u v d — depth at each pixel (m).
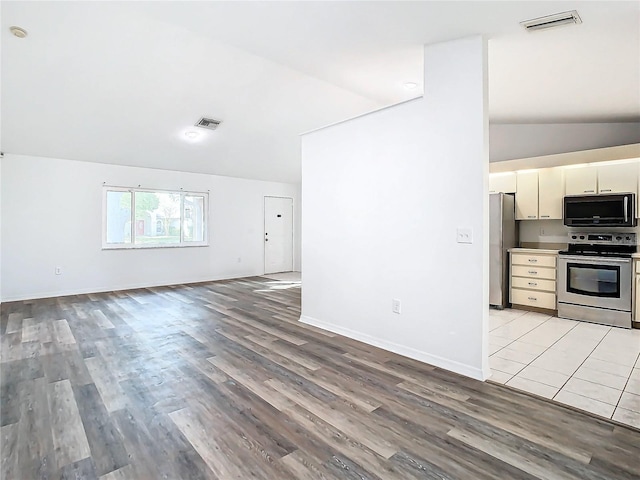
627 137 4.40
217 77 4.25
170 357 3.12
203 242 7.40
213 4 2.53
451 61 2.76
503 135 5.27
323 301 3.99
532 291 4.85
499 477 1.64
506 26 2.39
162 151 6.03
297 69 3.75
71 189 5.82
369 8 2.32
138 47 3.56
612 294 4.13
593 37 2.38
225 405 2.30
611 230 4.57
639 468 1.69
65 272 5.79
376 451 1.83
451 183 2.80
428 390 2.50
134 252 6.49
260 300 5.52
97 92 4.23
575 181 4.62
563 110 4.12
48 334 3.77
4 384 2.59
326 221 3.90
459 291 2.78
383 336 3.35
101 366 2.92
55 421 2.11
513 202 5.19
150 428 2.04
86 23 3.15
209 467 1.71
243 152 6.55
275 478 1.63
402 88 4.09
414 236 3.06
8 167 5.29
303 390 2.50
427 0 2.15
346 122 3.62
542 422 2.09
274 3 2.41
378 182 3.33
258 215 8.29
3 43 3.30
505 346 3.42
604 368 2.88
